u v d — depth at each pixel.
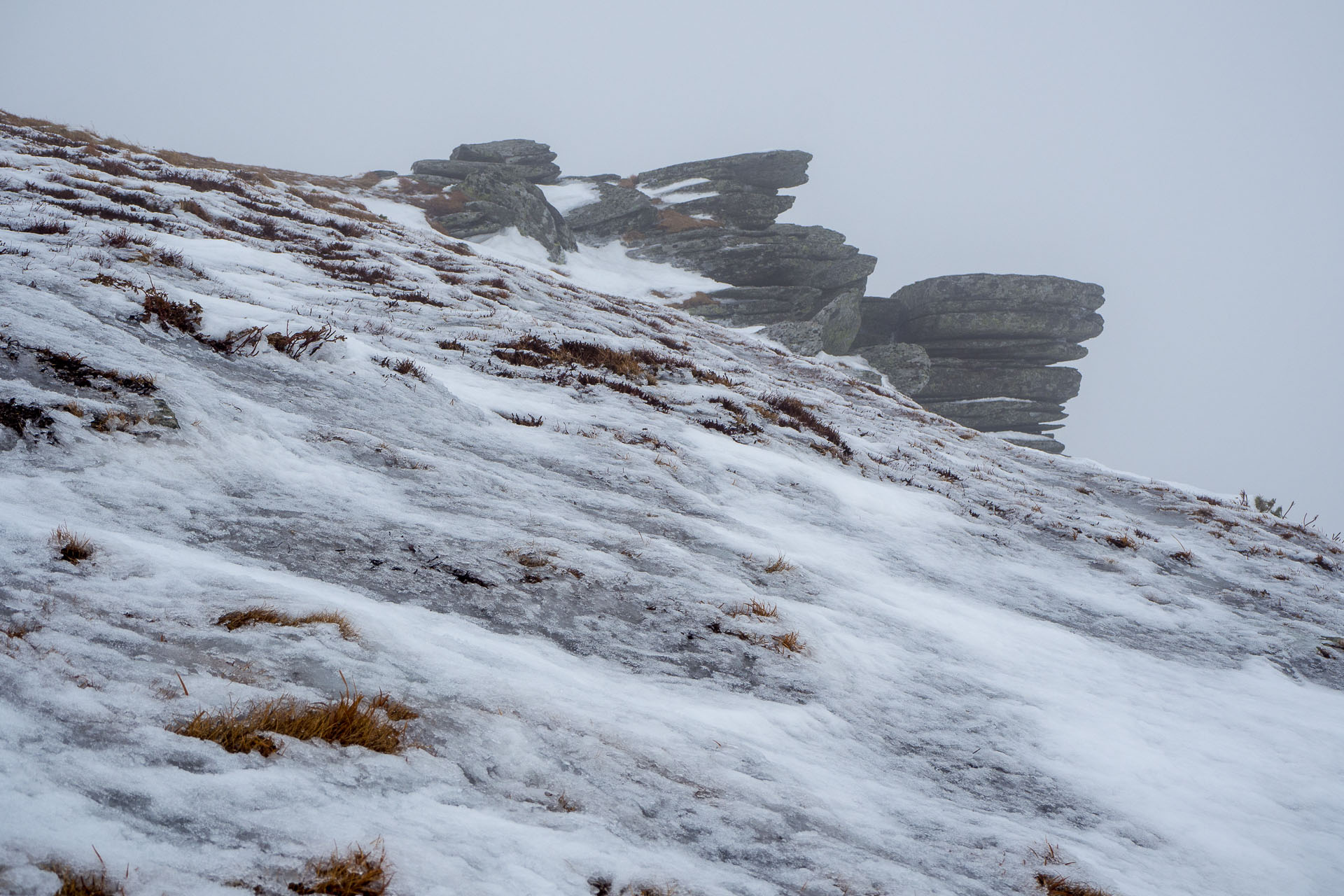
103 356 8.10
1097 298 63.38
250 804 3.05
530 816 3.63
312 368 11.33
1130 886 4.72
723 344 35.53
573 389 15.79
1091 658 9.44
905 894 3.90
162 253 15.32
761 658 6.94
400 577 6.33
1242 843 5.84
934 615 9.55
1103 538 15.53
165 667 3.87
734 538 10.09
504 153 70.69
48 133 36.22
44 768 2.86
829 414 22.25
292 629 4.63
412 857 3.01
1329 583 15.62
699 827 4.04
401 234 37.09
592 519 9.34
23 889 2.29
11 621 3.86
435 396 12.26
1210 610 12.43
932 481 17.27
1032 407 61.59
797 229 67.12
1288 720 8.51
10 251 11.71
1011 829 5.17
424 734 4.02
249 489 7.11
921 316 63.84
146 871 2.53
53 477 6.05
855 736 6.14
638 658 6.38
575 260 59.47
